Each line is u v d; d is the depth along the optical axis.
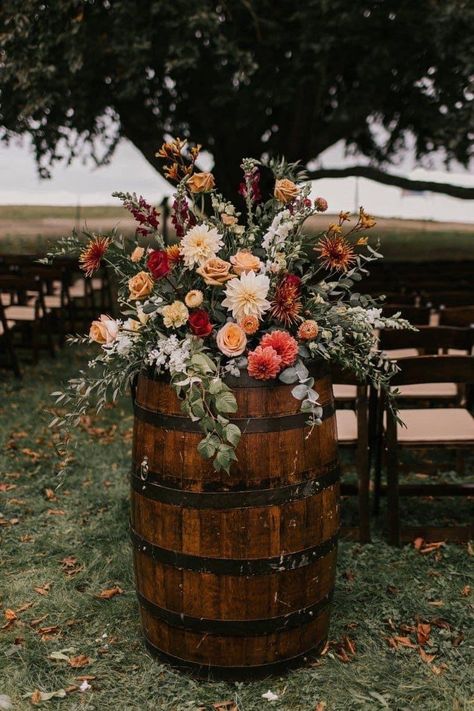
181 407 2.46
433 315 6.21
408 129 12.73
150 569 2.75
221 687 2.74
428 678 2.79
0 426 5.80
